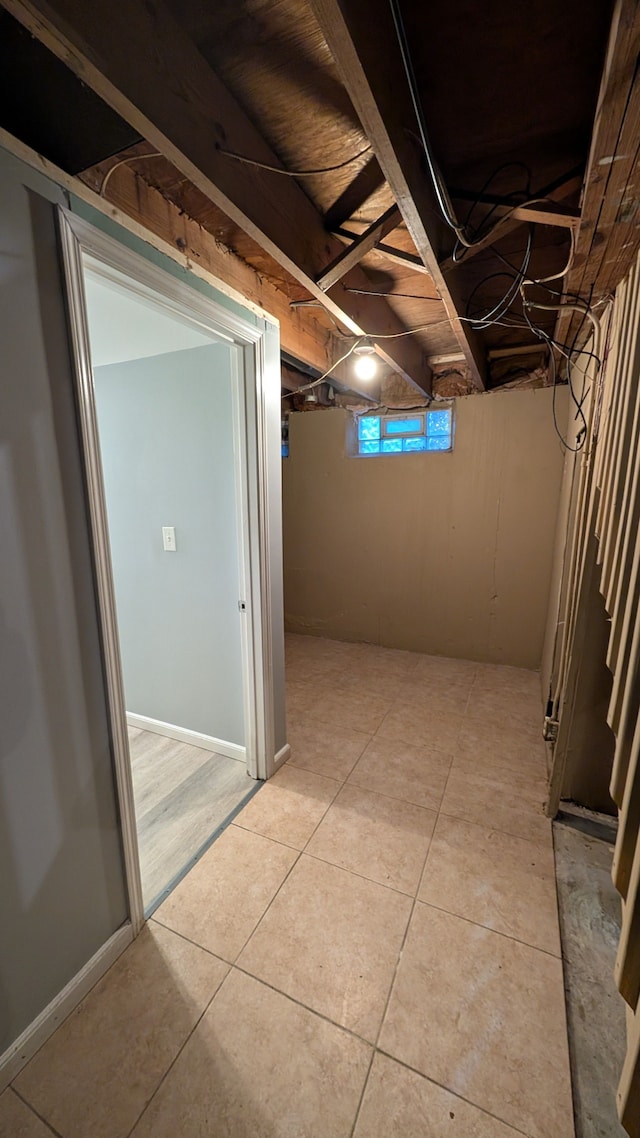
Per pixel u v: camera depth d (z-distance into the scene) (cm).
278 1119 99
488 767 225
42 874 112
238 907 149
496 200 135
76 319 108
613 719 105
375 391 369
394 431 375
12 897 105
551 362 284
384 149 99
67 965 119
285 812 193
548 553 336
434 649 383
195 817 191
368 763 229
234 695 229
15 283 95
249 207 116
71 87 88
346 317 188
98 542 119
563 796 198
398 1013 119
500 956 133
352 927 142
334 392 402
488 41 93
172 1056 110
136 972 129
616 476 123
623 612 106
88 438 114
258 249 166
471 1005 121
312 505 414
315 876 161
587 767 192
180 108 92
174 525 229
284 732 228
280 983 126
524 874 161
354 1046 112
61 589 111
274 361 194
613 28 69
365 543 397
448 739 251
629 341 121
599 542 153
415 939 138
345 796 204
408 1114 100
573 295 153
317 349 247
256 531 194
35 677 107
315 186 139
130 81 80
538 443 328
